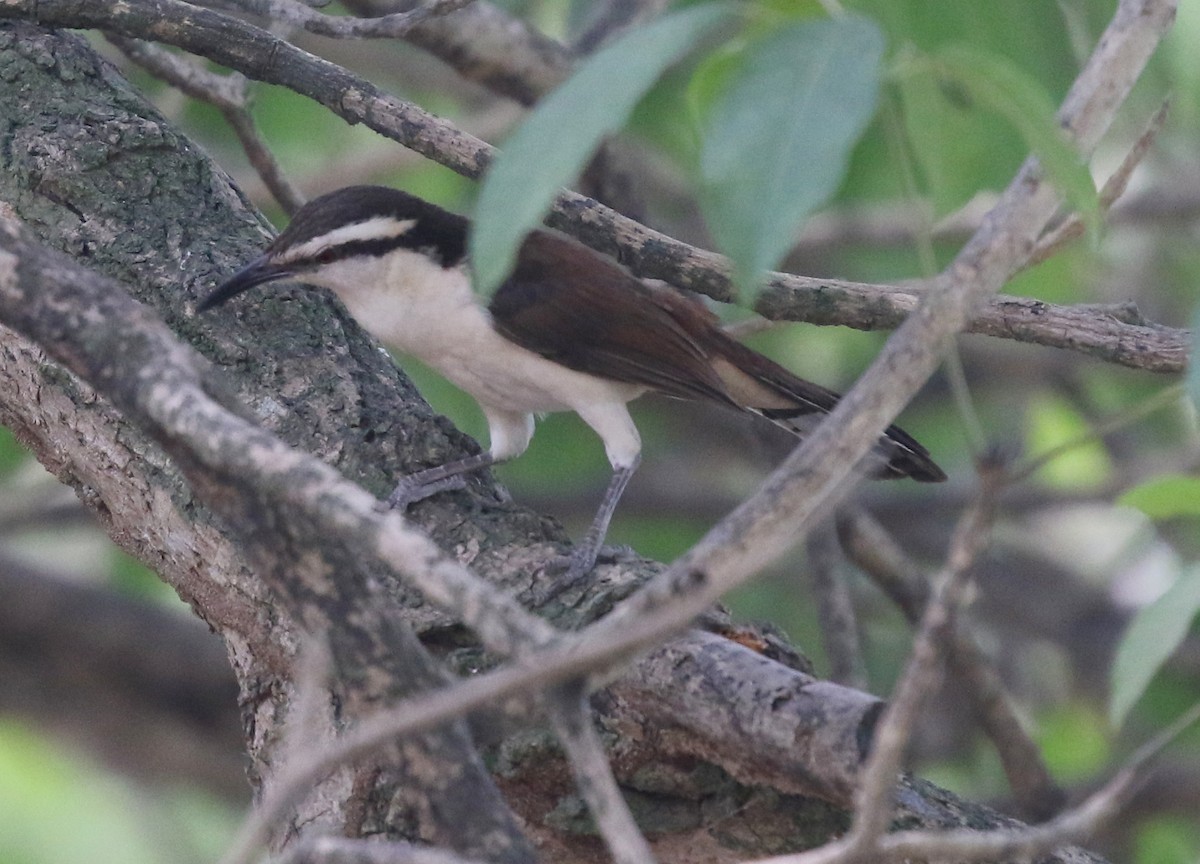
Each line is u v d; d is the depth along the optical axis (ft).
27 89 34.37
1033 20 37.04
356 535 19.45
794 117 17.94
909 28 35.22
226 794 62.64
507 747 26.30
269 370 31.94
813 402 38.34
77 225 32.83
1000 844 19.03
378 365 33.50
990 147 34.12
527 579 29.07
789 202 17.69
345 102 35.24
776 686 24.63
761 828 26.45
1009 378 65.46
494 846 21.11
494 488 33.86
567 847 26.94
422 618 27.78
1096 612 63.16
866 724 23.63
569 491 63.16
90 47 35.96
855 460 20.70
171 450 21.71
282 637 28.53
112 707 61.41
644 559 30.01
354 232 34.53
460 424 56.44
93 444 30.63
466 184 59.06
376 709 21.70
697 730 25.41
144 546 30.73
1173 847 53.47
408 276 35.58
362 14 46.65
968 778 59.16
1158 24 22.41
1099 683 61.36
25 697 61.05
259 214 35.68
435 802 21.30
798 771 24.23
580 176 49.26
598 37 49.85
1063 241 33.81
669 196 63.05
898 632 64.18
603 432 37.17
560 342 36.09
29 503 63.05
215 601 29.68
